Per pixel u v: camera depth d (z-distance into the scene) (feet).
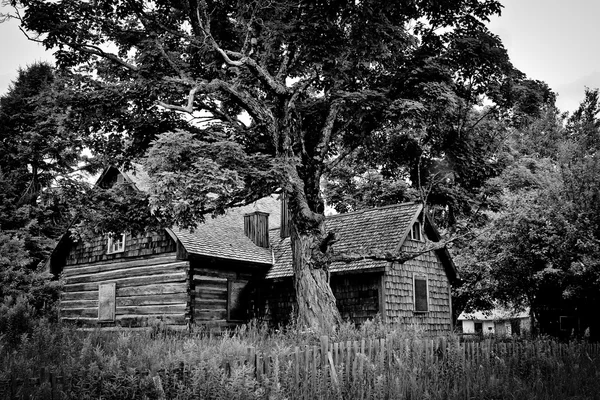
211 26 55.72
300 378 28.14
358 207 110.22
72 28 50.31
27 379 18.43
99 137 57.62
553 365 41.91
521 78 57.67
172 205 41.96
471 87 57.82
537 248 62.59
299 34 48.16
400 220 74.02
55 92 52.95
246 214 85.20
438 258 80.07
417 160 65.16
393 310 68.44
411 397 29.86
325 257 51.19
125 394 19.95
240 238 82.48
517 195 68.18
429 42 56.49
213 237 76.84
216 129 57.77
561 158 65.87
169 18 57.06
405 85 53.78
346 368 30.99
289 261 79.10
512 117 59.62
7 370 18.83
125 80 56.08
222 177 40.57
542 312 71.51
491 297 80.43
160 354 26.96
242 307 76.74
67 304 82.99
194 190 41.22
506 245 64.44
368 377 30.86
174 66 52.06
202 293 71.41
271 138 53.36
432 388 31.48
